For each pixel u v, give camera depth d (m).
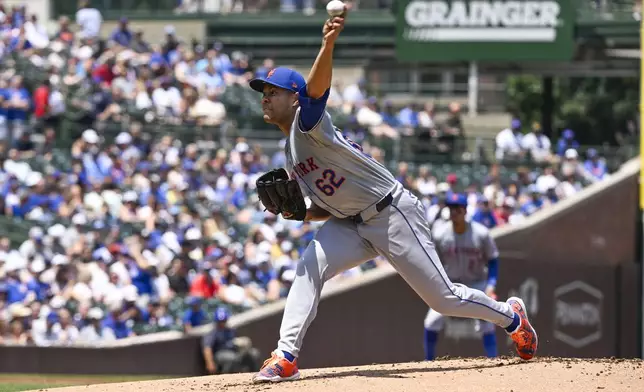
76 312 53.59
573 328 60.50
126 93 71.06
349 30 84.69
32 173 64.00
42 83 68.81
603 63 80.62
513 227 59.78
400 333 56.16
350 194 21.33
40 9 87.50
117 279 54.34
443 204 59.84
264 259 57.78
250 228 62.28
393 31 83.88
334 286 55.97
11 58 71.88
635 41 76.94
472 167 70.12
